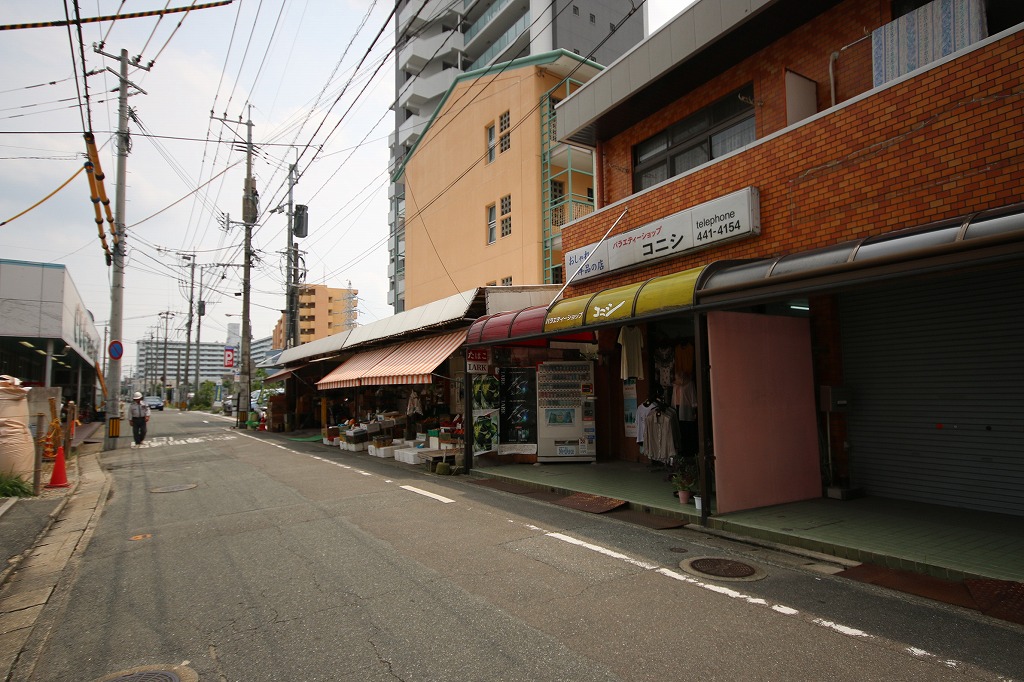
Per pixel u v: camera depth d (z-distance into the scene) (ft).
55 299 65.87
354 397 74.59
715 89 33.65
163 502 29.78
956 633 12.90
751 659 11.78
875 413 25.77
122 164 62.23
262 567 18.40
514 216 66.08
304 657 12.29
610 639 12.81
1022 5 22.77
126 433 83.56
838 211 24.20
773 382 25.31
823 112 24.84
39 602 16.24
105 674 11.86
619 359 40.70
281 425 83.56
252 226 92.99
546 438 39.55
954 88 20.57
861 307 26.37
